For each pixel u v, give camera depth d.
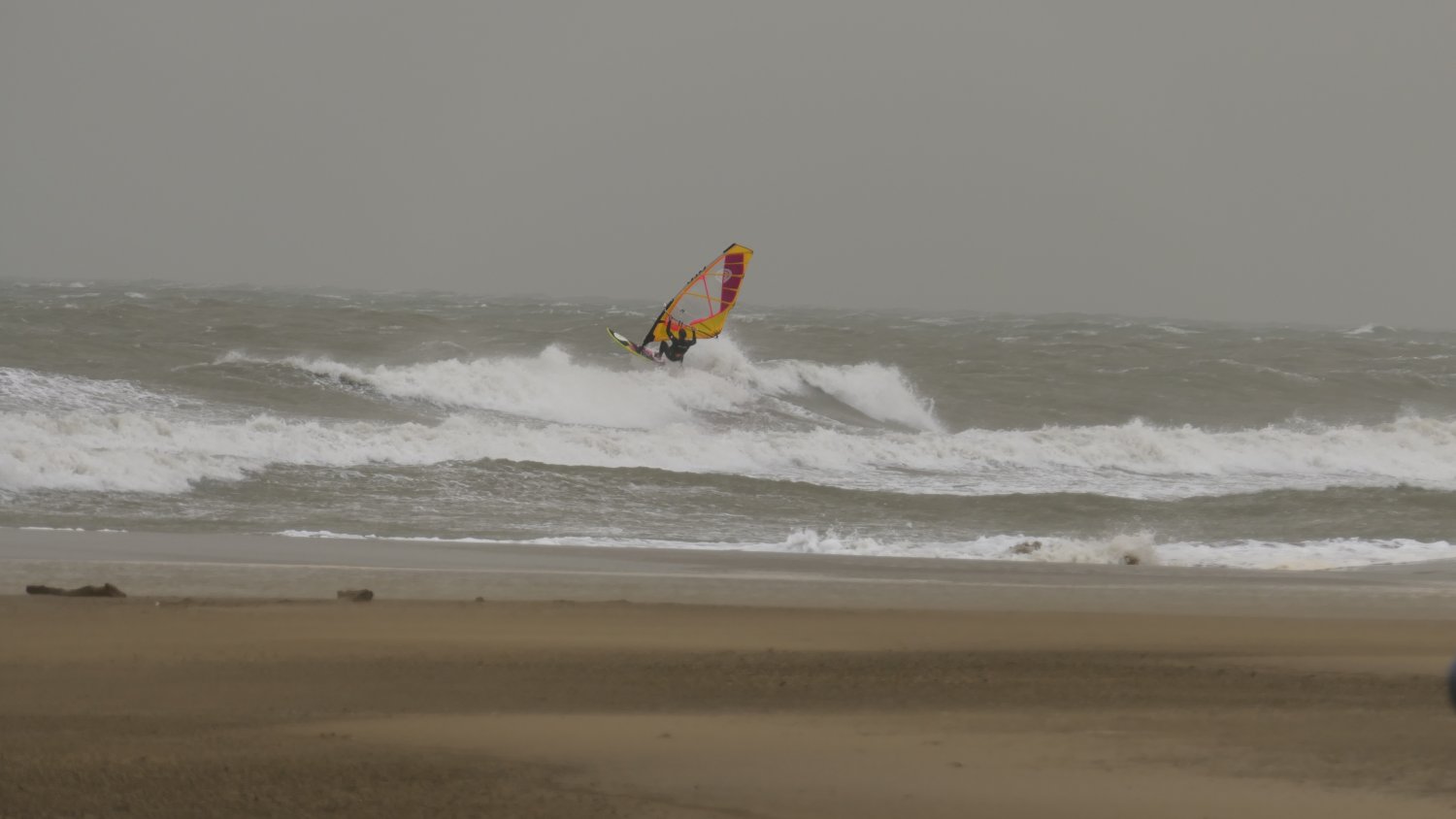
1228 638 49.06
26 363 121.62
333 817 24.11
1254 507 104.38
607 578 63.16
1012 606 57.88
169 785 25.88
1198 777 27.50
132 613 46.66
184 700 33.75
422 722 31.75
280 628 44.97
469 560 68.00
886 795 25.84
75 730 30.09
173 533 74.44
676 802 25.20
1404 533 95.88
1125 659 43.66
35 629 42.88
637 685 37.31
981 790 26.28
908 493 103.12
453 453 104.44
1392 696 37.25
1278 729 32.41
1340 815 24.66
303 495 88.31
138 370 124.00
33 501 80.62
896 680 38.94
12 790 25.38
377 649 41.78
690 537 84.81
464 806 24.75
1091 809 24.97
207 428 98.69
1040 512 99.31
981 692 37.31
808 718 33.19
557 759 28.30
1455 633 51.34
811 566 70.75
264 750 28.58
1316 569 77.94
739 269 109.12
